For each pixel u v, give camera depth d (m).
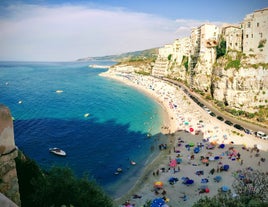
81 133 84.81
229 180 52.28
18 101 133.62
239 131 79.88
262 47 95.44
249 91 96.94
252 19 97.88
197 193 48.50
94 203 23.58
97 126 92.88
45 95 154.00
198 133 81.62
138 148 73.31
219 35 131.25
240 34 104.88
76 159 65.38
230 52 108.81
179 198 47.28
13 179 14.05
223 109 103.75
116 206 43.78
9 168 13.77
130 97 148.75
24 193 21.81
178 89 151.88
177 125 91.88
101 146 74.25
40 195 20.95
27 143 74.19
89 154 68.69
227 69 105.38
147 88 173.62
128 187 52.78
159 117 104.38
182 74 186.12
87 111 114.50
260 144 69.88
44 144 74.00
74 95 155.75
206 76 133.50
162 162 63.00
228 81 104.06
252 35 98.56
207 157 63.38
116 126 93.25
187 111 107.38
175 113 107.12
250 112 96.12
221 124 87.56
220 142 73.12
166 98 136.50
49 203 21.03
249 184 37.56
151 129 89.56
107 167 61.78
